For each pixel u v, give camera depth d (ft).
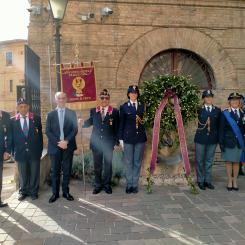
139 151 21.61
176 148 23.65
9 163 42.80
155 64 31.07
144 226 16.15
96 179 21.80
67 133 20.43
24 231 15.69
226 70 31.09
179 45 30.27
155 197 20.59
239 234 15.26
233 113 22.17
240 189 22.40
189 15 30.25
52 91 29.04
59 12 22.29
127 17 29.40
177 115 22.17
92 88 22.58
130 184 21.71
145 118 22.26
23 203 19.71
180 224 16.38
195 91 22.99
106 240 14.69
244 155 22.18
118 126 21.95
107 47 29.30
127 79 29.63
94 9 29.04
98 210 18.38
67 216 17.52
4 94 120.37
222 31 30.86
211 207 18.74
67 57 28.94
